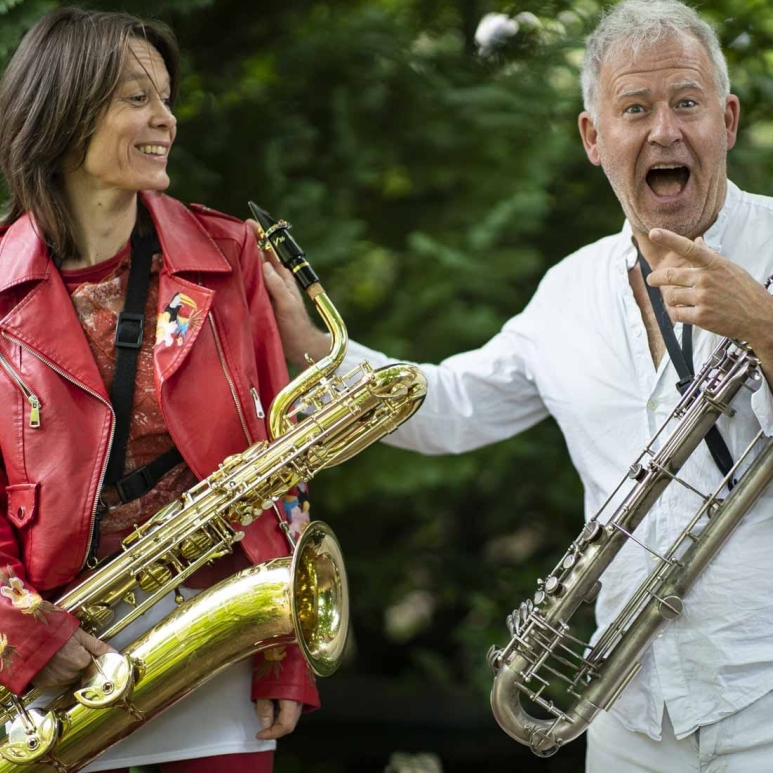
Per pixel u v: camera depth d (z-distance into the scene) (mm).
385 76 11031
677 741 5871
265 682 5812
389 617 13828
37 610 5422
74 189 5801
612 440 6090
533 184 10938
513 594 12227
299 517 6191
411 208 11828
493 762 13148
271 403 6027
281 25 10781
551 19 11664
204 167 10305
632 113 5785
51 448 5555
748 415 5742
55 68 5621
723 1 11445
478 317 10984
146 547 5719
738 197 6023
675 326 5941
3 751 5504
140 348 5730
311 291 6133
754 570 5672
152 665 5609
